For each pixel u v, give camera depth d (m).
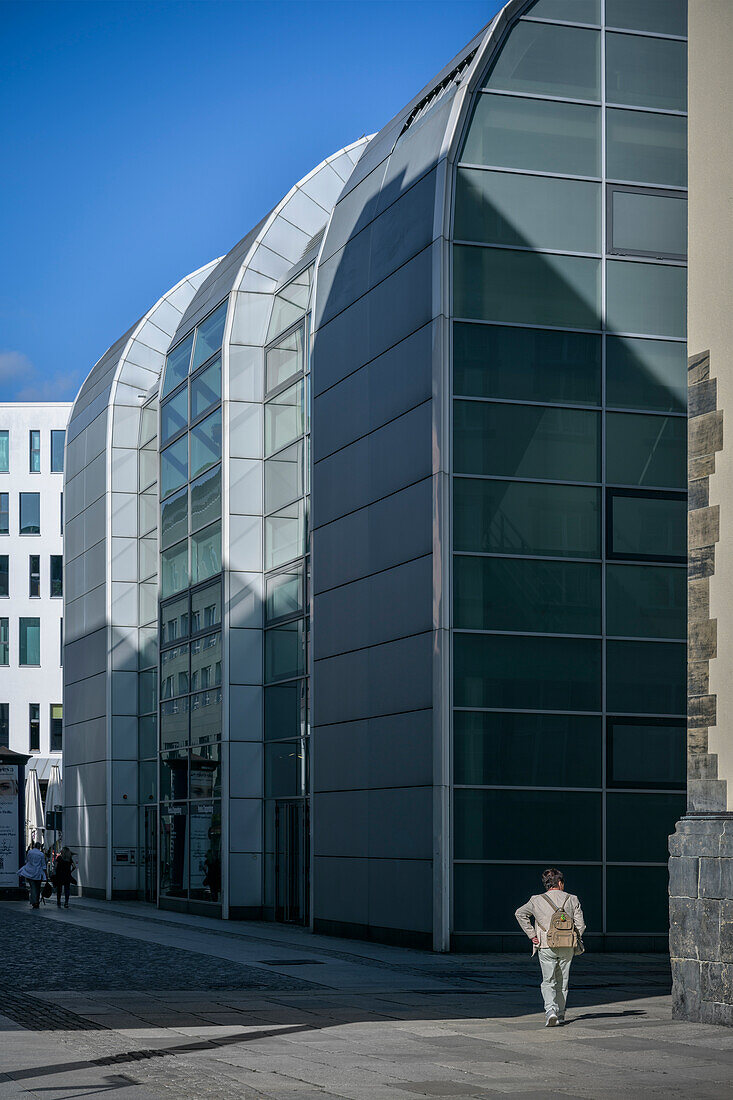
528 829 23.22
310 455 29.67
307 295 31.89
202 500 35.69
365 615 25.91
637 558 24.42
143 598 43.59
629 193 25.11
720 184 15.47
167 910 36.53
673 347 25.06
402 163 26.06
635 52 25.45
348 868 26.14
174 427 38.41
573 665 23.83
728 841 14.28
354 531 26.53
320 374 28.42
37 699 76.56
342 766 26.66
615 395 24.64
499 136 24.56
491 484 23.73
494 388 23.92
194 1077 10.72
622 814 23.77
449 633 23.14
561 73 25.08
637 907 23.62
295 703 31.39
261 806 33.03
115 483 44.00
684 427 24.98
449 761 22.86
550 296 24.45
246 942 24.88
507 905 22.92
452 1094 10.09
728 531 14.98
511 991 17.30
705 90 15.80
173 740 37.19
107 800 42.84
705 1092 10.27
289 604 32.12
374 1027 13.80
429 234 24.16
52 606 77.19
